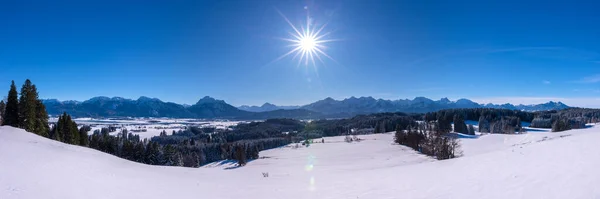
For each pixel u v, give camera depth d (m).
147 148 83.88
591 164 11.37
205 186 18.67
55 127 70.25
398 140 115.38
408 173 19.22
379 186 16.08
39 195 12.02
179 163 87.00
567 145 16.28
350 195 14.67
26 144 22.45
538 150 17.12
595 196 8.57
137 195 14.52
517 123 157.25
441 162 22.42
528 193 10.30
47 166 16.95
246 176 26.17
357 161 62.81
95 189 14.33
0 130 30.06
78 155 23.36
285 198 14.98
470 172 15.66
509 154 18.34
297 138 178.00
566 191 9.54
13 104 55.59
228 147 118.62
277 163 76.62
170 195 15.30
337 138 165.75
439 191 13.11
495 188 11.75
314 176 23.75
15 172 14.49
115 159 28.52
